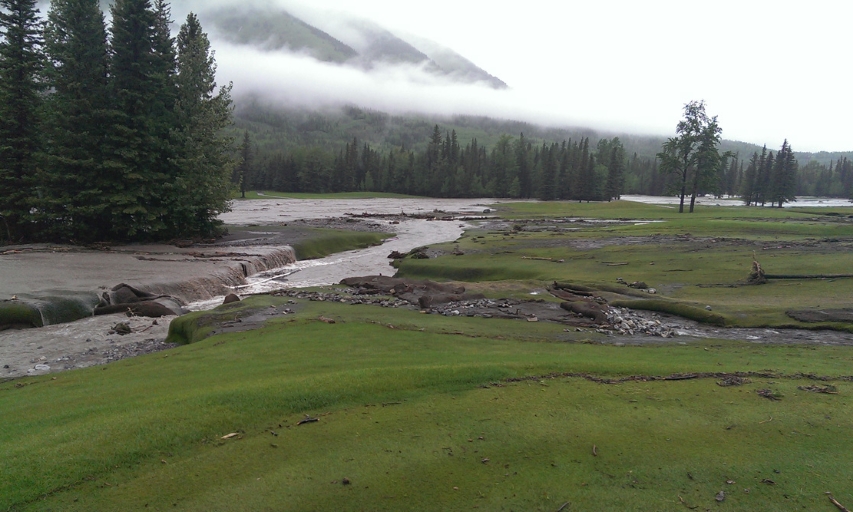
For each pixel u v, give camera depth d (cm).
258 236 4694
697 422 787
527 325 1727
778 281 2311
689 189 8475
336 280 3234
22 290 2303
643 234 4506
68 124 3791
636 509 573
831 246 3225
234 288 2959
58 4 3781
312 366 1116
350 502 589
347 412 837
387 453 699
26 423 827
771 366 1137
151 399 912
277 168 15888
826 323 1642
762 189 10975
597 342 1488
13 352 1697
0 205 3709
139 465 667
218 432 760
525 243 4238
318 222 6469
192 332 1741
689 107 7131
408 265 3438
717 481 624
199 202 4291
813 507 568
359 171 17250
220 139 4431
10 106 3756
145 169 4053
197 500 591
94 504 584
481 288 2370
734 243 3562
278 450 708
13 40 3806
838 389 926
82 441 718
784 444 711
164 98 4300
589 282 2433
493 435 750
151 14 4091
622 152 14662
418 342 1391
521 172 15125
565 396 902
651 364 1116
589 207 9738
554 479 634
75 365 1573
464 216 7900
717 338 1562
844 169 17650
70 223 3959
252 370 1101
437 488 616
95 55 3928
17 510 570
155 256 3494
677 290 2281
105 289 2395
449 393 922
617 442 726
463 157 16862
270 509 576
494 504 585
